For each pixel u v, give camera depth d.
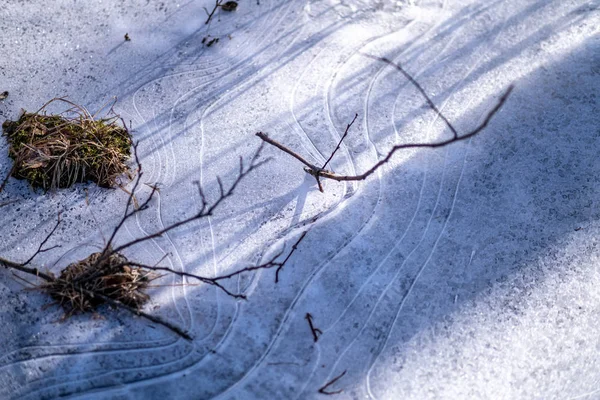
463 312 3.30
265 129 3.86
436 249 3.48
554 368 3.19
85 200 3.53
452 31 4.33
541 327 3.28
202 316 3.20
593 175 3.77
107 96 3.94
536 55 4.23
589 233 3.57
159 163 3.70
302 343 3.17
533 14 4.42
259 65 4.11
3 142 3.68
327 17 4.35
